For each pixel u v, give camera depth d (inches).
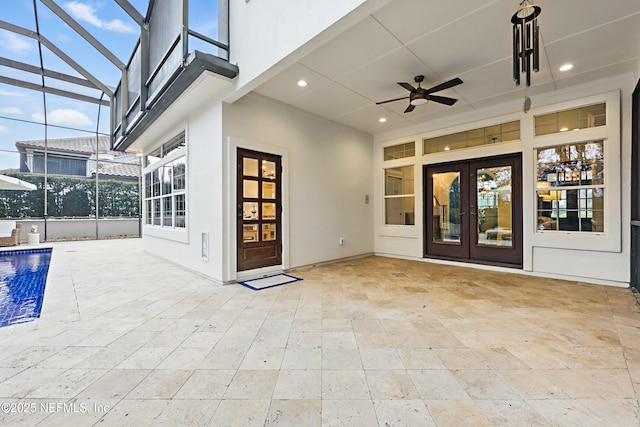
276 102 182.2
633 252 141.5
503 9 99.5
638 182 136.6
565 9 99.0
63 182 423.2
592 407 57.5
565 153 165.0
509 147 183.2
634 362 74.0
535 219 173.2
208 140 169.0
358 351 81.7
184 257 201.6
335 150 222.8
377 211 256.4
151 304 124.4
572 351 80.3
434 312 112.3
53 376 69.6
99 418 55.2
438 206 222.7
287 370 72.2
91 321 105.3
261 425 53.5
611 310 112.1
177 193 214.1
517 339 88.2
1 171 381.1
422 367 73.1
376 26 108.3
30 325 101.7
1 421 54.1
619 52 126.6
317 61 133.5
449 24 107.6
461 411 56.9
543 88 163.0
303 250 197.6
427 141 227.6
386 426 53.1
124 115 255.8
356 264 214.8
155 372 71.5
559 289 142.8
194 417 55.5
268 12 123.9
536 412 56.2
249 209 169.8
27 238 377.4
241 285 155.4
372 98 177.3
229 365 74.7
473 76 148.5
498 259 192.1
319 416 55.7
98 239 432.1
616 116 146.6
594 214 155.4
